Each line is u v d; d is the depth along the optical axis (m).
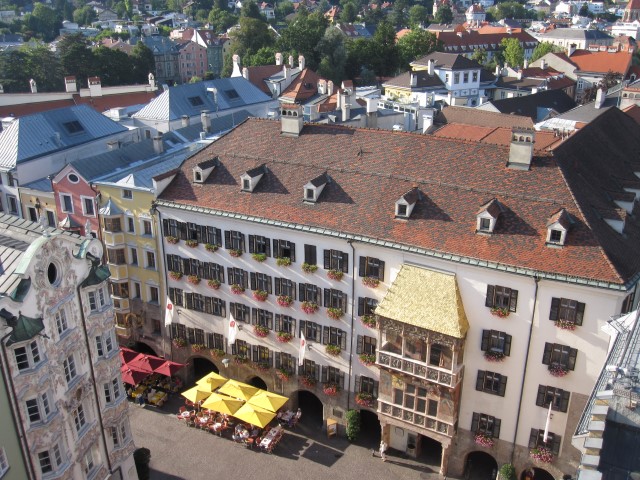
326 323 55.53
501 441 50.66
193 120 97.25
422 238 49.69
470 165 52.25
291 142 59.94
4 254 40.41
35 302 39.22
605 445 26.05
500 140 79.12
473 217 49.31
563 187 48.50
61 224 66.88
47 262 40.09
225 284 59.56
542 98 128.62
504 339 48.03
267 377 60.91
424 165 53.66
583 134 59.31
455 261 47.78
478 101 155.88
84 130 81.44
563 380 46.66
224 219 57.06
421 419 52.00
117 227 63.97
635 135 68.50
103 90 122.56
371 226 51.62
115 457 48.84
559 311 45.47
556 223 45.62
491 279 47.09
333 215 53.41
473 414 51.06
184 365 65.25
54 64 174.50
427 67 157.12
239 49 194.75
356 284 52.91
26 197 70.75
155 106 97.00
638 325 34.28
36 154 73.62
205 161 60.25
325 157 57.50
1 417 37.69
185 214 59.12
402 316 49.09
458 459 53.16
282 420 60.22
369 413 60.44
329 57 177.62
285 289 56.59
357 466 55.41
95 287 44.94
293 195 55.88
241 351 61.44
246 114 100.56
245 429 58.88
